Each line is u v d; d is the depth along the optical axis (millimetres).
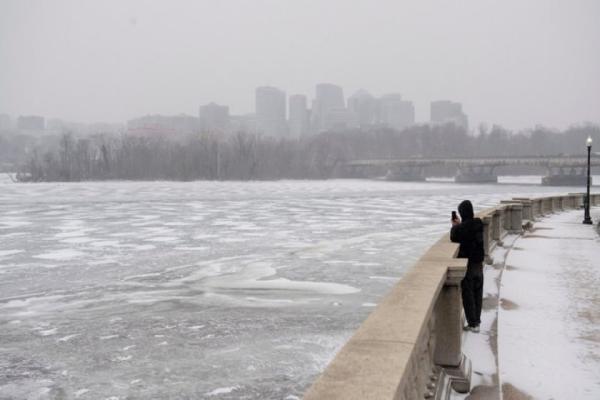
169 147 172750
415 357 4438
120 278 17438
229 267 19328
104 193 88250
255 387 8266
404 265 19562
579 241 20531
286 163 181250
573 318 9359
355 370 3586
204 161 159250
